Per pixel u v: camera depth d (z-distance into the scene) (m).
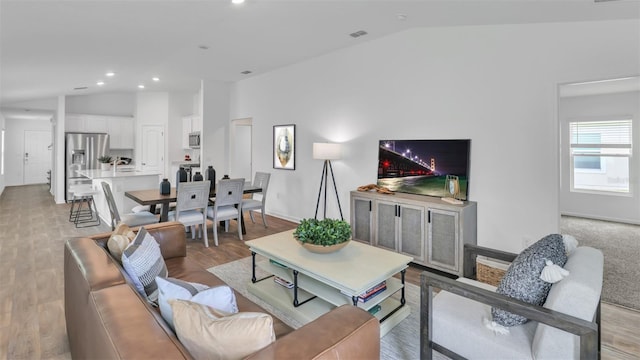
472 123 3.56
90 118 8.02
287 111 5.73
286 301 2.55
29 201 7.67
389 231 3.83
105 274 1.48
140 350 0.94
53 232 4.95
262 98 6.23
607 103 5.77
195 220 4.13
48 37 3.49
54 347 2.09
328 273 2.20
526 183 3.24
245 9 3.17
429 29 3.85
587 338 1.28
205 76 6.34
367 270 2.25
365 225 4.07
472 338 1.64
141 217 3.90
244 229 4.88
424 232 3.50
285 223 5.55
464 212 3.24
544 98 3.12
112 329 1.05
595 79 2.87
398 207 3.72
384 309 2.46
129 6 2.88
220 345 1.02
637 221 5.52
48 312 2.52
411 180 4.01
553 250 1.66
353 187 4.75
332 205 5.06
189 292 1.35
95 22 3.18
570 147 6.20
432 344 1.81
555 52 3.05
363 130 4.58
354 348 1.11
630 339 2.22
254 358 0.96
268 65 5.56
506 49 3.32
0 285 3.00
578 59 2.94
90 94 8.07
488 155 3.46
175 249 2.58
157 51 4.46
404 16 3.40
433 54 3.83
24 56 4.11
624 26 2.74
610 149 5.80
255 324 1.01
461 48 3.62
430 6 3.02
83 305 1.44
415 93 4.00
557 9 2.64
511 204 3.33
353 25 3.74
